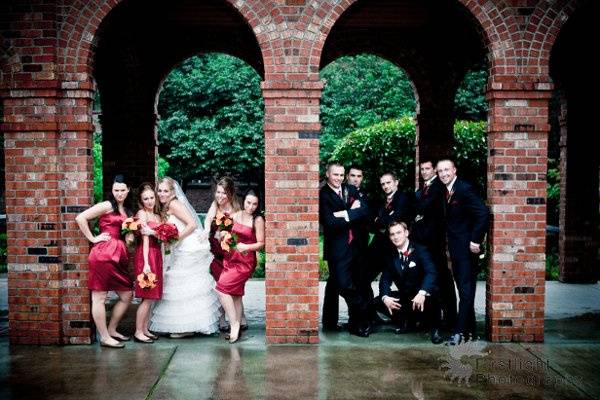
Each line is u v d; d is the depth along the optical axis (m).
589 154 8.98
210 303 5.88
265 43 5.55
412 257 5.85
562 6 5.54
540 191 5.62
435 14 7.83
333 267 5.86
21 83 5.43
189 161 16.12
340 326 6.26
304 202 5.58
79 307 5.58
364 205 5.91
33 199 5.51
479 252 5.59
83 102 5.51
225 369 4.84
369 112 17.62
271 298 5.59
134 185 8.83
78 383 4.51
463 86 17.41
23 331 5.56
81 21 5.49
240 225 5.71
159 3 7.38
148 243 5.52
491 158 5.69
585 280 9.09
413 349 5.43
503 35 5.57
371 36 9.12
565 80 8.91
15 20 5.43
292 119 5.55
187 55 8.96
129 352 5.33
